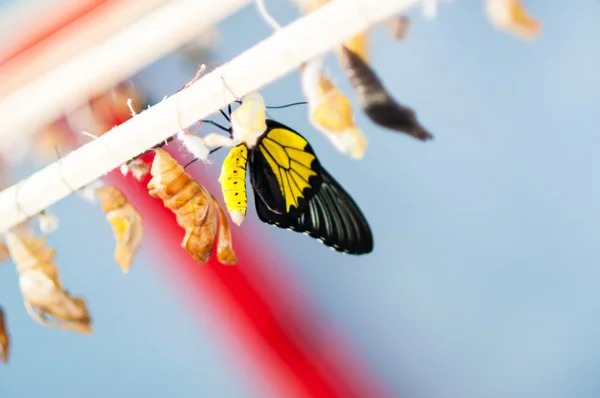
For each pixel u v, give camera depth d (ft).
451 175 2.75
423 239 2.80
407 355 2.85
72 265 3.11
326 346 2.93
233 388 3.09
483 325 2.79
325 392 2.92
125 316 3.13
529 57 2.63
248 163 1.98
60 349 3.20
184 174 2.02
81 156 2.03
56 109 2.31
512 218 2.74
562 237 2.71
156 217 2.92
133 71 2.27
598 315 2.71
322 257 2.87
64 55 2.28
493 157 2.71
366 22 1.85
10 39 2.31
